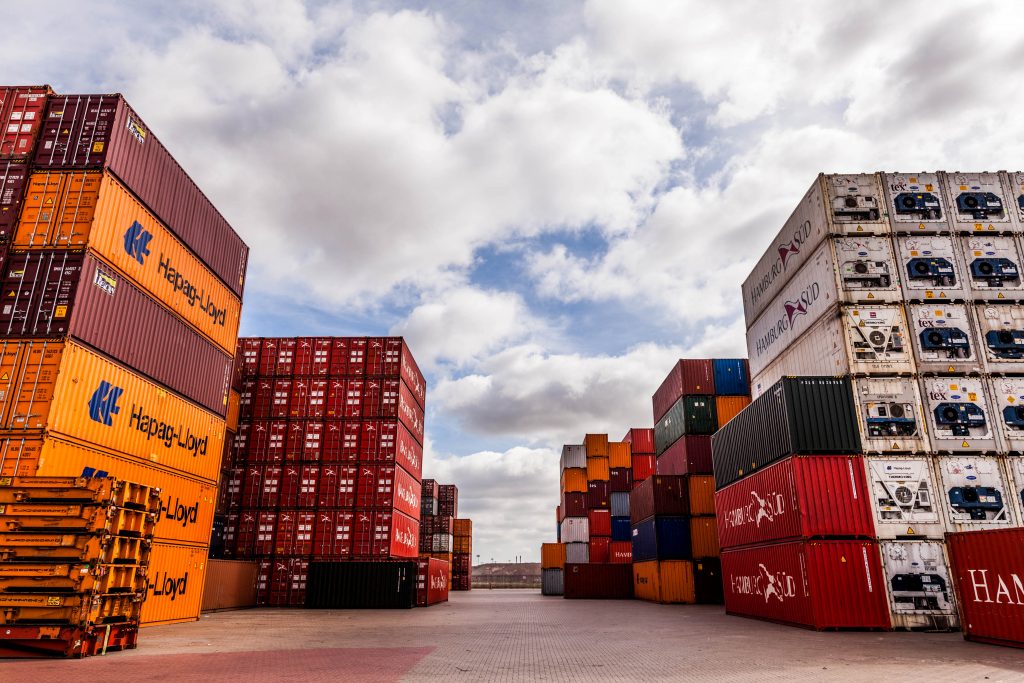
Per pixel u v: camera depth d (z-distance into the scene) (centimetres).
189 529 2422
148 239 2197
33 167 1959
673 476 4009
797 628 2042
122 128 2061
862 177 2375
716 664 1316
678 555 3875
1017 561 1545
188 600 2400
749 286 3238
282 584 3453
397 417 3772
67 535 1441
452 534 8494
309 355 3922
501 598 5353
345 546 3531
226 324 2800
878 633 1867
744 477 2608
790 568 2106
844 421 2097
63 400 1733
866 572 1956
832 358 2270
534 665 1321
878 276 2256
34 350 1745
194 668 1257
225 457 3622
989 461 2047
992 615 1609
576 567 5125
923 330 2188
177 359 2369
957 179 2356
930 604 1923
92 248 1886
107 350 1944
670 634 1958
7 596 1395
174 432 2327
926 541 1975
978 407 2102
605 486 6253
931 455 2056
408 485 4156
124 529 1563
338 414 3788
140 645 1648
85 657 1401
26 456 1644
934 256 2269
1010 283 2236
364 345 3938
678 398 4331
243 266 3000
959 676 1142
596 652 1534
